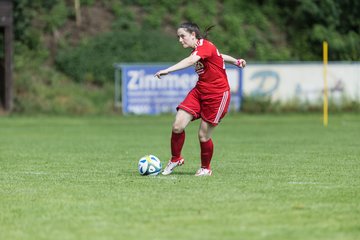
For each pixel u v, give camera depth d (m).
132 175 32.25
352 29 109.12
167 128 72.62
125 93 87.00
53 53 102.06
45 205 24.19
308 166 36.19
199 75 30.95
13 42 97.81
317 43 108.12
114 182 29.64
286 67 91.88
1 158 41.59
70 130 69.94
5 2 88.50
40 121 82.56
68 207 23.73
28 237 19.48
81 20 107.00
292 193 26.38
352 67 92.31
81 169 35.25
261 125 76.62
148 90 87.50
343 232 19.83
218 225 20.72
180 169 35.09
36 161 39.72
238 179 30.47
